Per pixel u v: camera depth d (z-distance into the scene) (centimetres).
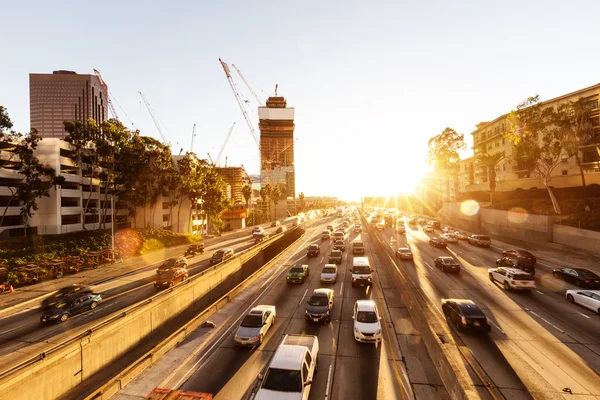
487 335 1756
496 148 8000
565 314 2077
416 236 6419
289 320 2152
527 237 5003
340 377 1406
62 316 2330
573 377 1330
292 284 3130
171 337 1792
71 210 5584
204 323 2103
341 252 4616
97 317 2398
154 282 3281
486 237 4900
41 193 4566
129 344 1961
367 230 7500
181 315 2578
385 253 3850
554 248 4391
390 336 1833
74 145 5625
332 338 1833
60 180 4878
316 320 2036
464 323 1772
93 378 1652
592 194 5266
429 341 1612
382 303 2442
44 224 5228
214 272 3253
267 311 2003
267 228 9800
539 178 5906
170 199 8388
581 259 3709
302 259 4475
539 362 1455
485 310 2173
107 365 1772
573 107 4578
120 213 7350
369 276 2920
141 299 2834
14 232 4966
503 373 1359
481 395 1194
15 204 5150
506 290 2644
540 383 1283
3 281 3391
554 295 2491
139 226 7638
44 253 4381
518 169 7050
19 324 2289
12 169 5166
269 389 1163
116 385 1355
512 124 4988
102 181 6250
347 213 18175
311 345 1448
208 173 8675
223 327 2067
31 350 1861
